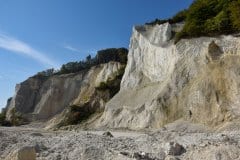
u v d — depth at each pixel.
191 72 41.09
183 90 39.97
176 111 39.06
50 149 14.12
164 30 53.84
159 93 43.09
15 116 99.88
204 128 31.30
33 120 100.62
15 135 19.78
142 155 12.02
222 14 43.12
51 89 106.25
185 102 38.16
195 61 41.56
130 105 51.16
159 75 51.28
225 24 42.03
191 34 45.12
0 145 15.27
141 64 57.44
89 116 70.75
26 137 18.83
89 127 58.41
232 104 31.91
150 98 47.00
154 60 53.38
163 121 40.06
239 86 32.56
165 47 50.88
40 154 12.65
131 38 62.69
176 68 43.31
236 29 40.69
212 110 33.16
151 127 41.78
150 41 56.00
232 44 38.56
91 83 95.31
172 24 56.41
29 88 116.62
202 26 44.41
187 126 33.06
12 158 10.22
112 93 73.44
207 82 35.56
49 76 117.88
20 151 10.18
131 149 14.75
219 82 34.44
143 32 60.22
